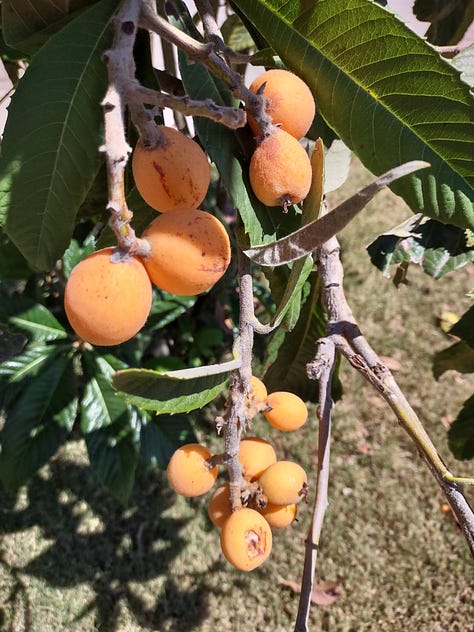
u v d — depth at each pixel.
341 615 0.69
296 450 0.81
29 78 0.24
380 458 0.82
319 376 0.29
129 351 0.68
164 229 0.20
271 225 0.27
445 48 0.35
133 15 0.20
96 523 0.73
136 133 0.28
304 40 0.27
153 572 0.71
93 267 0.19
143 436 0.57
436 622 0.68
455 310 0.99
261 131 0.24
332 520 0.76
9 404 0.57
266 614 0.69
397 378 0.90
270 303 0.82
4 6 0.26
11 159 0.24
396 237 0.41
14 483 0.52
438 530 0.75
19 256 0.48
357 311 0.99
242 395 0.25
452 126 0.26
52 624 0.66
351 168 1.22
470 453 0.52
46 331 0.55
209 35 0.27
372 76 0.26
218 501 0.29
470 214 0.27
